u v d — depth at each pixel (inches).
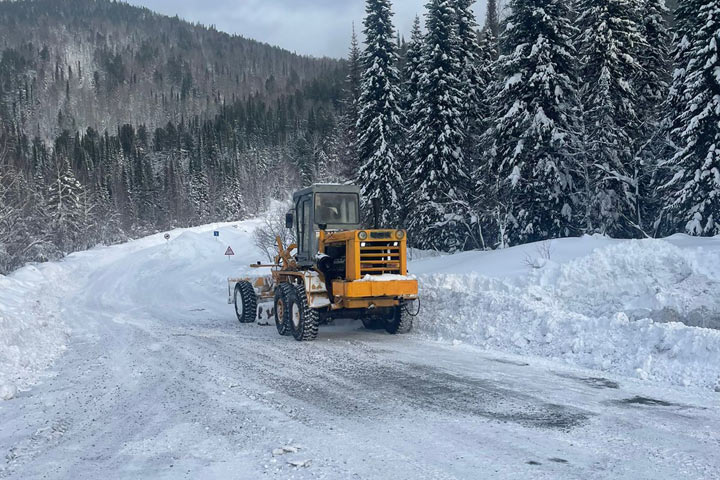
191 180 4237.2
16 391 313.3
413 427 233.9
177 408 275.6
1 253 1288.1
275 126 5895.7
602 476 179.3
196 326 594.9
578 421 235.5
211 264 1587.1
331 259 475.8
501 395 279.1
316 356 396.5
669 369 304.7
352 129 1498.5
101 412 273.4
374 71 1245.7
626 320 362.0
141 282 1262.3
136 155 4549.7
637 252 499.5
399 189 1222.9
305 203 526.6
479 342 424.8
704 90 858.1
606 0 989.2
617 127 999.0
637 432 219.8
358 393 291.0
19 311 566.6
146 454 213.0
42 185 2645.2
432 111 1124.5
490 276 598.9
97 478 190.5
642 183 1056.2
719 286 439.5
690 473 179.6
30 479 191.3
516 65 1008.9
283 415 255.9
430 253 1181.1
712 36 838.5
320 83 6865.2
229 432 235.0
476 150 1201.4
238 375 343.6
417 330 490.0
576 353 358.9
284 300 505.7
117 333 557.6
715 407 250.1
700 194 851.4
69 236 2400.3
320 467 192.7
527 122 995.9
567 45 1012.5
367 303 452.8
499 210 1017.5
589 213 999.6
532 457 196.9
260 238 1462.8
